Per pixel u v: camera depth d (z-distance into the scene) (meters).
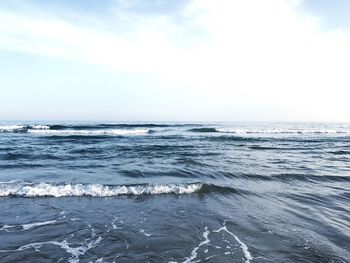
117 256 6.53
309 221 8.80
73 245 7.02
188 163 17.97
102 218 8.80
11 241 7.13
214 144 30.11
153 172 15.19
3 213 8.99
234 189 12.02
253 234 7.79
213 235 7.70
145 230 7.97
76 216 8.91
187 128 59.47
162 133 46.16
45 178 13.43
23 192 10.84
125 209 9.63
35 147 24.59
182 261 6.35
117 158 19.69
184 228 8.14
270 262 6.32
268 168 17.38
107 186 11.54
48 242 7.14
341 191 12.59
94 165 16.98
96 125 60.09
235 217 9.05
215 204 10.31
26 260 6.24
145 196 11.02
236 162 19.12
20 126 46.28
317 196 11.64
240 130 53.50
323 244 7.22
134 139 34.00
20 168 15.74
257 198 11.16
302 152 25.77
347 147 30.44
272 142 34.25
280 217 9.12
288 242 7.31
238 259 6.45
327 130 62.91
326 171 16.97
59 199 10.45
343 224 8.62
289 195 11.69
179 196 11.11
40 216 8.84
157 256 6.56
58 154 20.94
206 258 6.48
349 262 6.35
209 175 14.80
